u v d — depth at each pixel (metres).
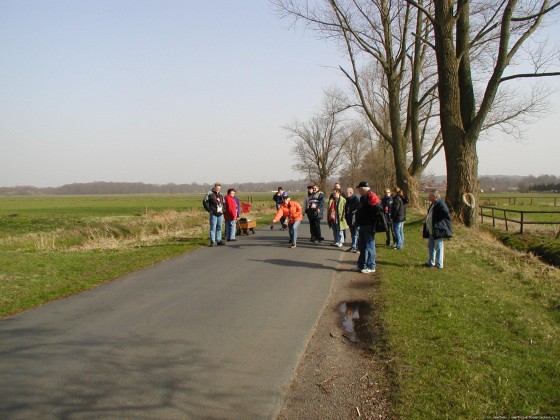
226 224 15.39
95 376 4.46
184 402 3.97
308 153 73.69
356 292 8.08
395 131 26.64
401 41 25.28
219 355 5.04
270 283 8.70
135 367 4.69
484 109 17.36
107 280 8.95
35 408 3.82
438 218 10.01
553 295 8.10
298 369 4.78
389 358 4.93
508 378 4.42
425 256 11.69
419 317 6.30
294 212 13.62
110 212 44.19
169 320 6.31
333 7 22.62
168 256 11.88
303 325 6.13
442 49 18.06
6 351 5.11
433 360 4.82
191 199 91.00
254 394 4.15
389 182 50.69
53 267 10.14
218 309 6.88
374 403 4.05
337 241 13.93
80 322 6.20
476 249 13.30
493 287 8.39
